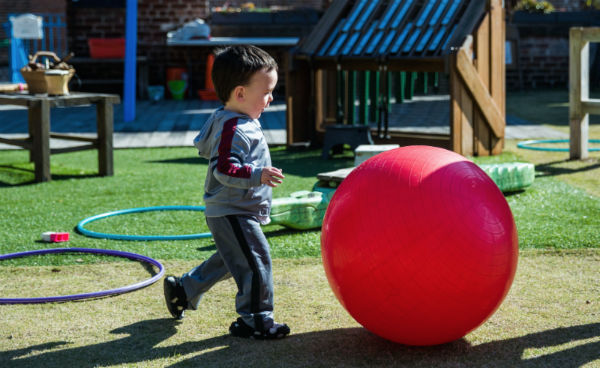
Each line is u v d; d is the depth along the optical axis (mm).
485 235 2385
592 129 9500
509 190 5480
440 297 2381
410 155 2545
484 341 2709
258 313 2734
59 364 2570
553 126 9875
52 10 24375
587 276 3496
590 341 2682
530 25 16500
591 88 15805
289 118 8438
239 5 19812
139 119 11391
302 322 2947
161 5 15148
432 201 2385
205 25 14852
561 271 3584
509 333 2781
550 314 2980
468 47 6961
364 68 7809
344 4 8430
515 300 3162
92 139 6746
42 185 6324
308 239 4324
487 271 2385
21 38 16719
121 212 5137
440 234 2350
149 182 6449
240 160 2611
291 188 5961
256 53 2672
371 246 2410
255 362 2549
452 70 6918
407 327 2471
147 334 2854
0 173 6863
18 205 5504
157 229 4723
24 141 6570
